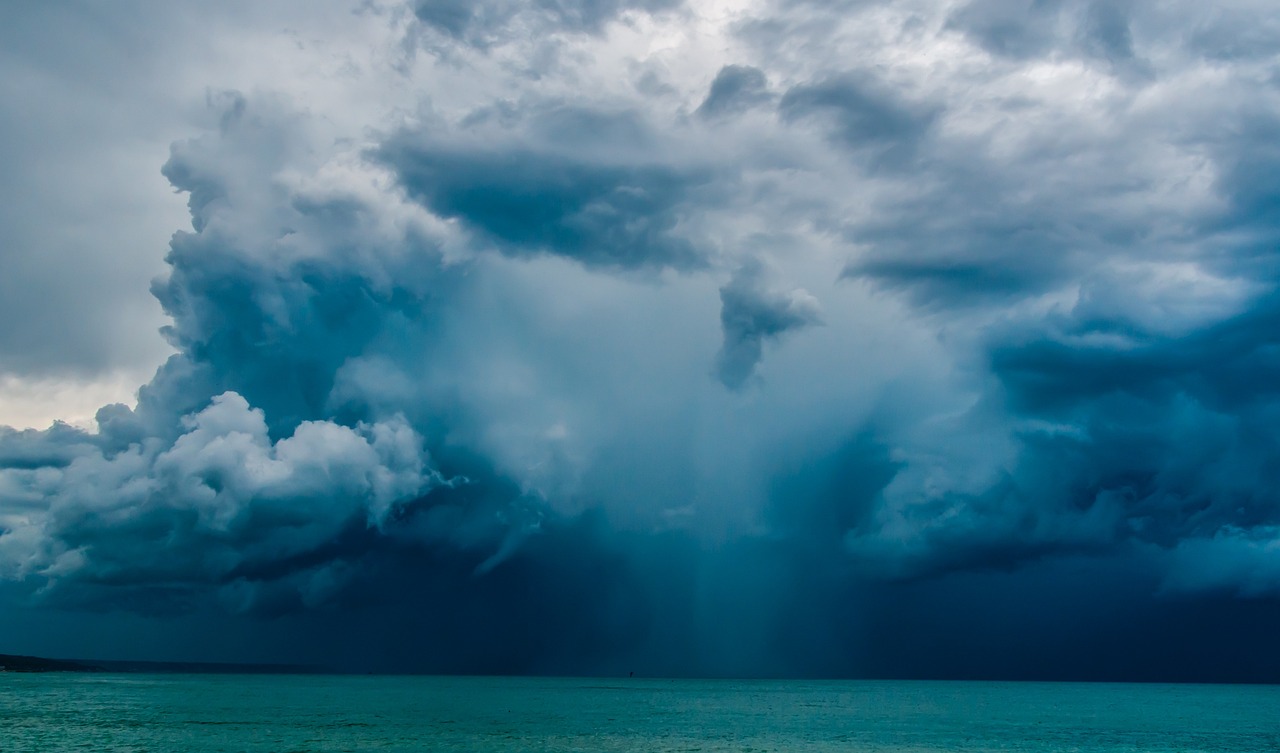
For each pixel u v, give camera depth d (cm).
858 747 11438
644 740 12025
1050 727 15062
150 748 10325
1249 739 13088
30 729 12275
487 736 12275
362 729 13025
